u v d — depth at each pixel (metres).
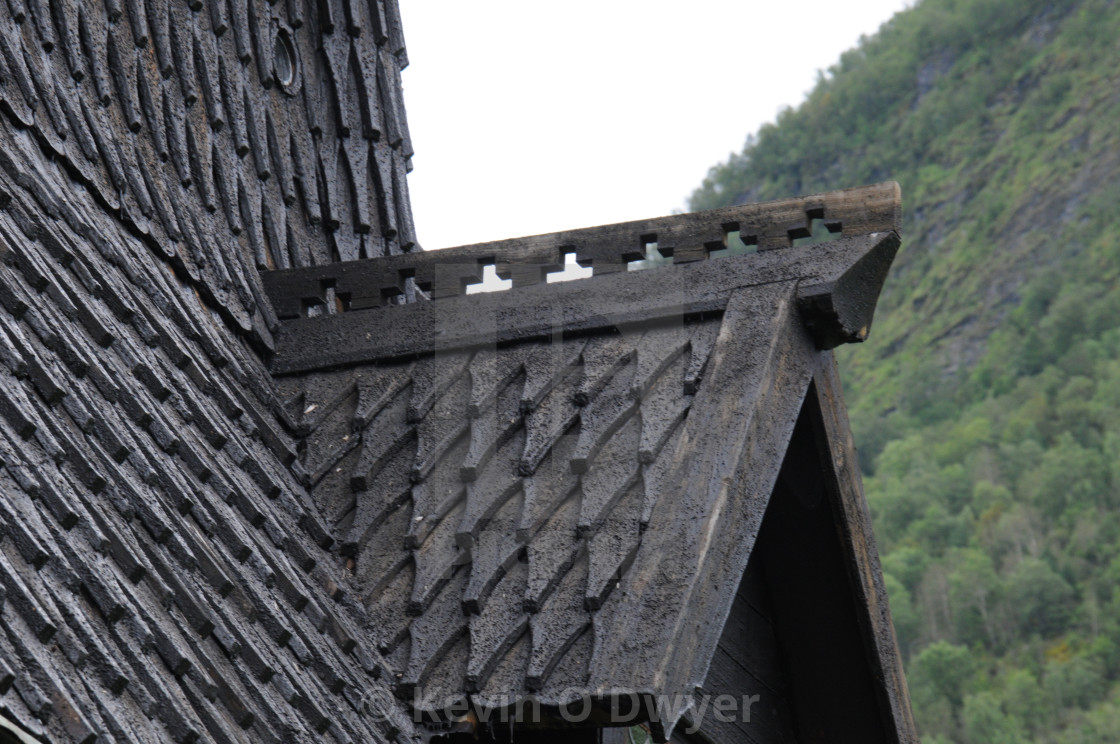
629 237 5.61
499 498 4.99
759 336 5.09
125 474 4.00
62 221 4.81
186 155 5.88
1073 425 108.06
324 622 4.51
